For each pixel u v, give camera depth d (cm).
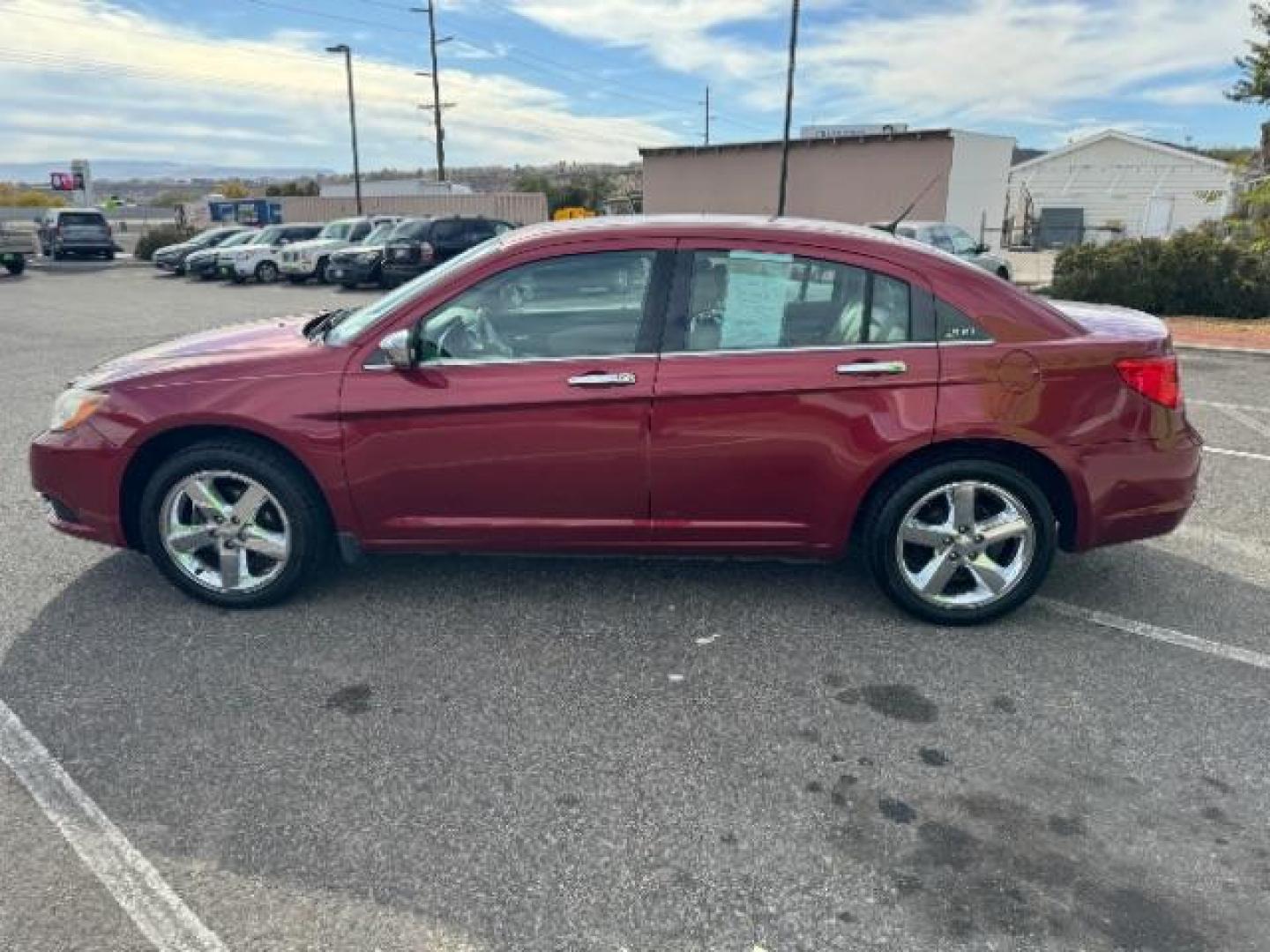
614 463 363
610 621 387
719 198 3175
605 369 357
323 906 232
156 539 389
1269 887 240
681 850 253
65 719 313
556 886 239
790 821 265
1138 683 339
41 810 268
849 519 369
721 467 362
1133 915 230
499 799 274
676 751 298
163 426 374
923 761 293
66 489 390
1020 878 243
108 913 229
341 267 2216
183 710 320
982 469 364
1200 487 561
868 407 356
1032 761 293
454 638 372
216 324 1527
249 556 395
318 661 354
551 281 363
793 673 347
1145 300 1462
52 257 3512
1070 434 359
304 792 277
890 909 232
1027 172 4106
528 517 376
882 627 383
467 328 367
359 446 368
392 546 384
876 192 2850
